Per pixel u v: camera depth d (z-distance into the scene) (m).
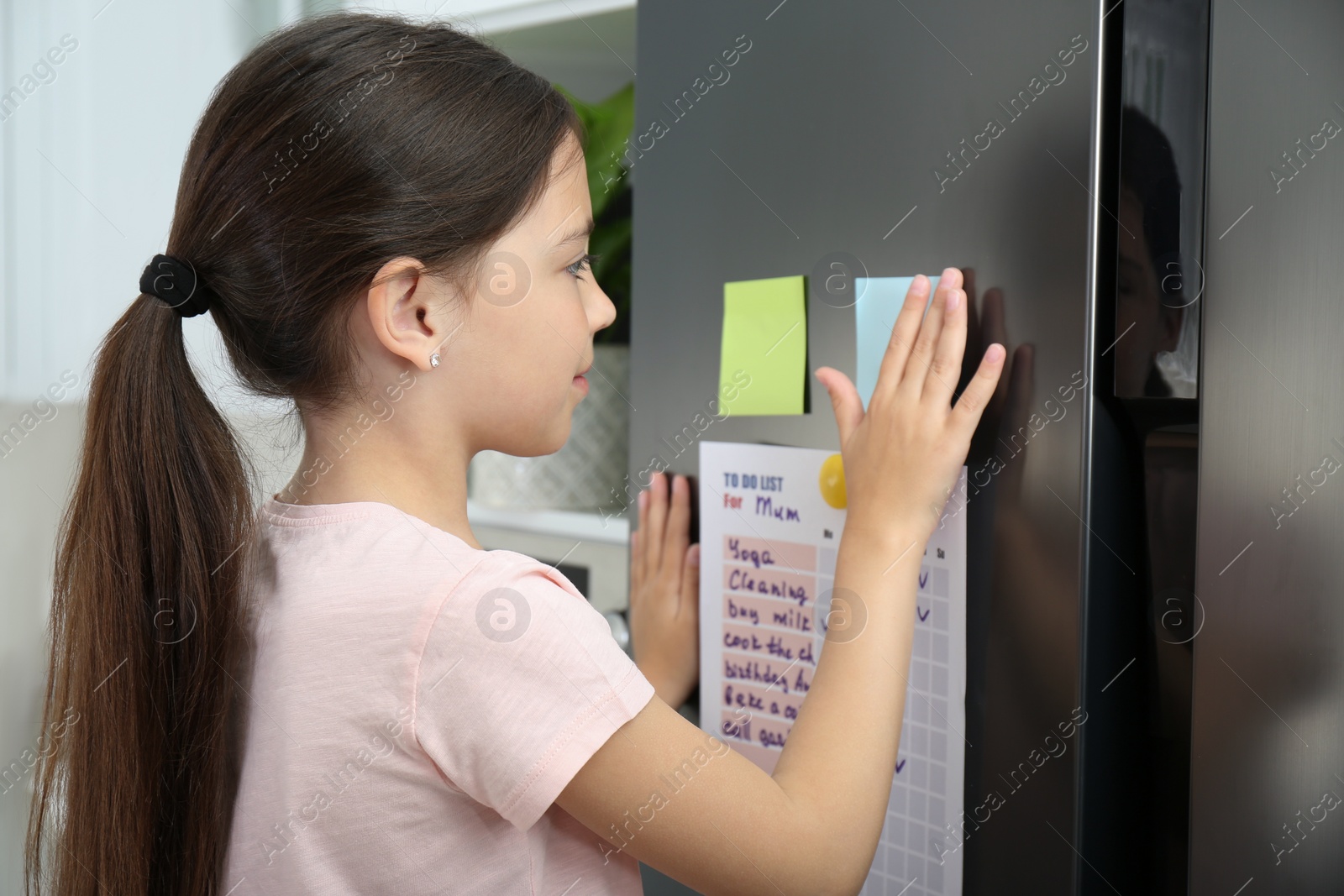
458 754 0.50
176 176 1.27
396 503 0.57
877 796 0.55
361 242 0.53
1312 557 0.61
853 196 0.67
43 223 1.26
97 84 1.25
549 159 0.58
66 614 0.60
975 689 0.62
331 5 1.16
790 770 0.55
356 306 0.55
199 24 1.25
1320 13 0.58
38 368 1.27
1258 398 0.58
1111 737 0.60
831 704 0.56
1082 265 0.55
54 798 0.65
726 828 0.51
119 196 1.26
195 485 0.57
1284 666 0.60
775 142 0.72
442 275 0.54
